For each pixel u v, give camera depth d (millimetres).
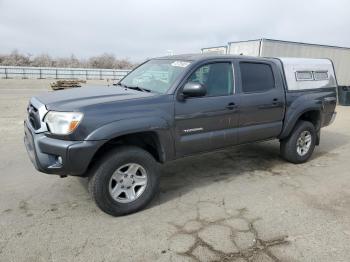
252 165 5547
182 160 5715
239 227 3453
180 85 3926
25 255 2896
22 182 4512
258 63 4898
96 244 3094
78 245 3068
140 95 3801
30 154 3623
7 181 4543
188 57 4445
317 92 5785
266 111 4891
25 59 52688
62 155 3201
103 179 3432
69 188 4344
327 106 5953
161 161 3943
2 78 29953
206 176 4973
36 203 3904
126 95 3803
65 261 2832
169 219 3604
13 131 7594
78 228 3367
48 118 3299
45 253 2934
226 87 4434
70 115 3209
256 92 4762
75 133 3201
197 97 4090
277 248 3086
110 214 3598
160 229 3389
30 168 5070
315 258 2947
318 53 15836
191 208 3879
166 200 4090
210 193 4328
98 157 3502
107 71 34156
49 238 3170
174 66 4270
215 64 4348
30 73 30938
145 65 4980
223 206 3947
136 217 3639
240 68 4617
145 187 3771
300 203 4070
